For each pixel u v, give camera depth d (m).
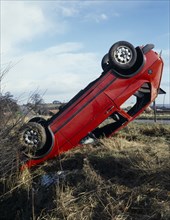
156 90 10.00
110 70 9.55
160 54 10.11
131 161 7.61
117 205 6.11
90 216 6.04
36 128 8.87
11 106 7.44
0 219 7.34
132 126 12.51
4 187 7.78
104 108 9.48
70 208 6.31
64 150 9.45
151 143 9.73
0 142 7.20
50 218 6.21
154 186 6.45
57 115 9.49
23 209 7.25
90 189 6.86
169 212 5.58
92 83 9.68
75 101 9.48
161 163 7.32
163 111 22.52
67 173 7.97
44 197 7.27
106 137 10.39
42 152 9.31
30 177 8.23
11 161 7.61
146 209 5.93
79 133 9.45
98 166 7.95
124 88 9.53
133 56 9.39
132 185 6.73
